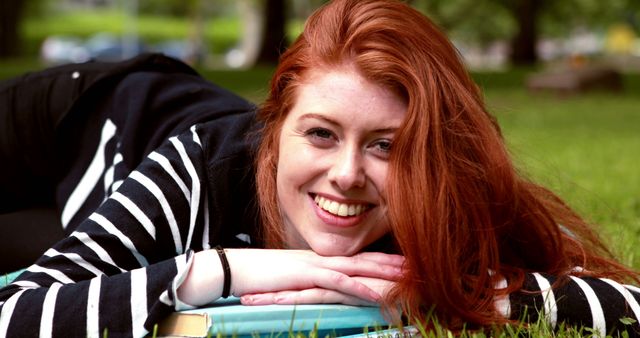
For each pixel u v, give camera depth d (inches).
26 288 93.6
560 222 119.7
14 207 146.0
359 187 95.2
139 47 1911.9
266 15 967.0
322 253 98.7
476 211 97.7
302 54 97.9
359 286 96.5
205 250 100.0
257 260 97.0
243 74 713.0
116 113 130.0
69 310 90.4
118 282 92.0
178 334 92.0
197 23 1791.3
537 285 100.8
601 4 1612.9
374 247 105.7
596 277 106.5
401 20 95.3
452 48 98.7
